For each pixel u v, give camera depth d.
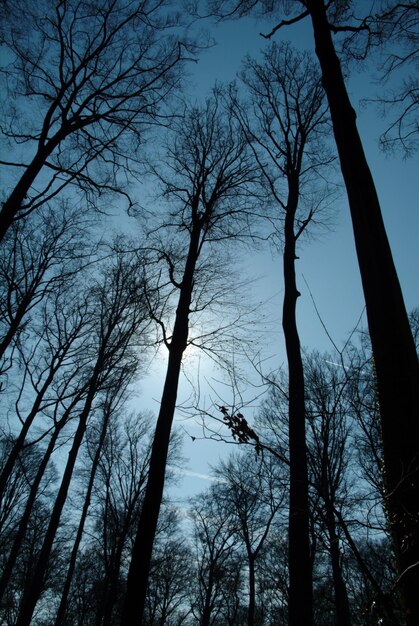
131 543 22.23
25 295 11.62
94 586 25.42
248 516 22.06
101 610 21.86
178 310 9.87
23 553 27.27
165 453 8.05
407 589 2.15
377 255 3.34
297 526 6.13
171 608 31.23
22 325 11.95
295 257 9.23
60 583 30.44
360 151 4.03
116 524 20.36
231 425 2.89
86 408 13.43
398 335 2.93
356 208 3.69
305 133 10.65
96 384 13.72
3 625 27.86
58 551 28.45
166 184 11.82
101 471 20.98
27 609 11.77
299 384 6.71
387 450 2.60
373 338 3.02
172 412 8.50
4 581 15.19
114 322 13.85
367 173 3.85
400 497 2.35
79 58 8.38
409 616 2.08
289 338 7.73
